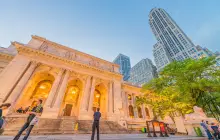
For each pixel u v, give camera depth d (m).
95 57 33.84
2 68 22.78
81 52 31.78
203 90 15.40
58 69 25.77
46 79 28.53
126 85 36.34
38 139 7.00
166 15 124.50
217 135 8.82
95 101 33.03
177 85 16.81
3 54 23.92
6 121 13.21
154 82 20.25
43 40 27.44
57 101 21.08
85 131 14.88
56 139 7.27
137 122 28.05
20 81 19.80
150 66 111.06
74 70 27.25
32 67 22.39
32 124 5.45
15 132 11.55
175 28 107.62
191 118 12.73
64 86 23.64
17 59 21.88
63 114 25.86
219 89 13.91
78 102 29.03
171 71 17.27
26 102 24.20
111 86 31.16
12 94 17.97
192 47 84.69
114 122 22.03
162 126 11.45
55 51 28.02
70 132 13.78
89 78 28.45
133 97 36.31
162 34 118.94
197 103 16.36
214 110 18.88
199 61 15.50
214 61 15.03
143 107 35.28
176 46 98.75
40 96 26.53
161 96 18.77
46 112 19.06
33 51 23.83
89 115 22.66
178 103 16.39
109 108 27.52
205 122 10.02
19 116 14.96
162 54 101.12
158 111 20.16
